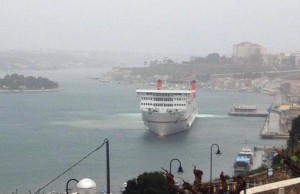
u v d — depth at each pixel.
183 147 174.88
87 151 168.00
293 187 46.59
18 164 148.00
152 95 199.75
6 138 195.75
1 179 130.25
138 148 172.12
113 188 117.19
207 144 181.38
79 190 38.84
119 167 142.88
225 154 162.88
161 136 194.62
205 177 126.44
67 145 179.62
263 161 139.88
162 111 194.62
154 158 155.88
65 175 134.00
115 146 176.25
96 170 139.62
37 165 146.62
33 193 115.31
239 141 191.50
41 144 182.00
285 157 17.92
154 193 70.62
